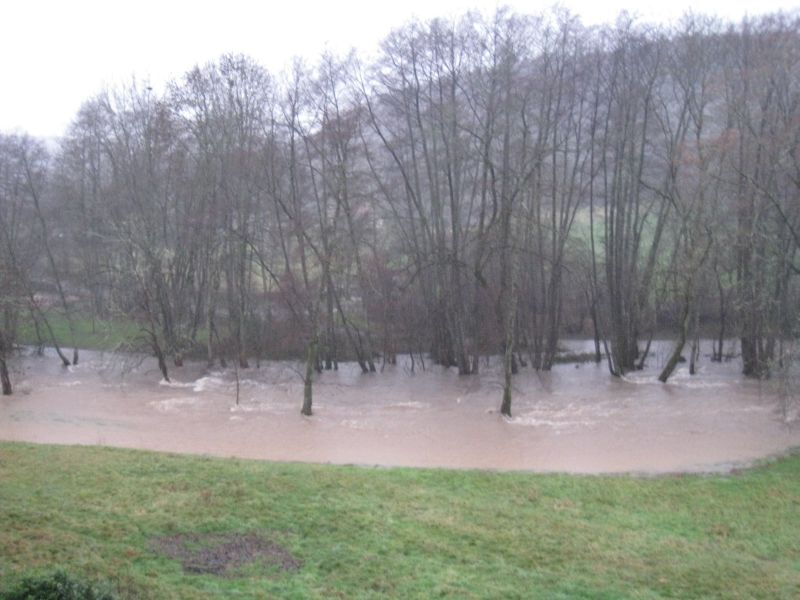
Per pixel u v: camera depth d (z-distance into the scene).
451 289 47.84
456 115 46.56
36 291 56.44
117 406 35.06
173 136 50.47
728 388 39.91
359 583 14.06
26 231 63.06
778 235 39.75
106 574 13.14
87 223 56.62
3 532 14.98
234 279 52.66
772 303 39.91
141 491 18.81
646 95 46.72
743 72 43.28
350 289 52.38
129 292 52.25
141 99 74.62
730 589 14.54
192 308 54.28
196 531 16.38
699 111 43.94
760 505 20.09
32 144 95.06
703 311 52.81
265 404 35.88
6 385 37.81
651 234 57.25
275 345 50.41
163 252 47.19
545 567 15.34
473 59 48.97
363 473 21.73
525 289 48.59
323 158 47.97
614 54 46.69
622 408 34.56
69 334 56.78
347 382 43.44
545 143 43.47
